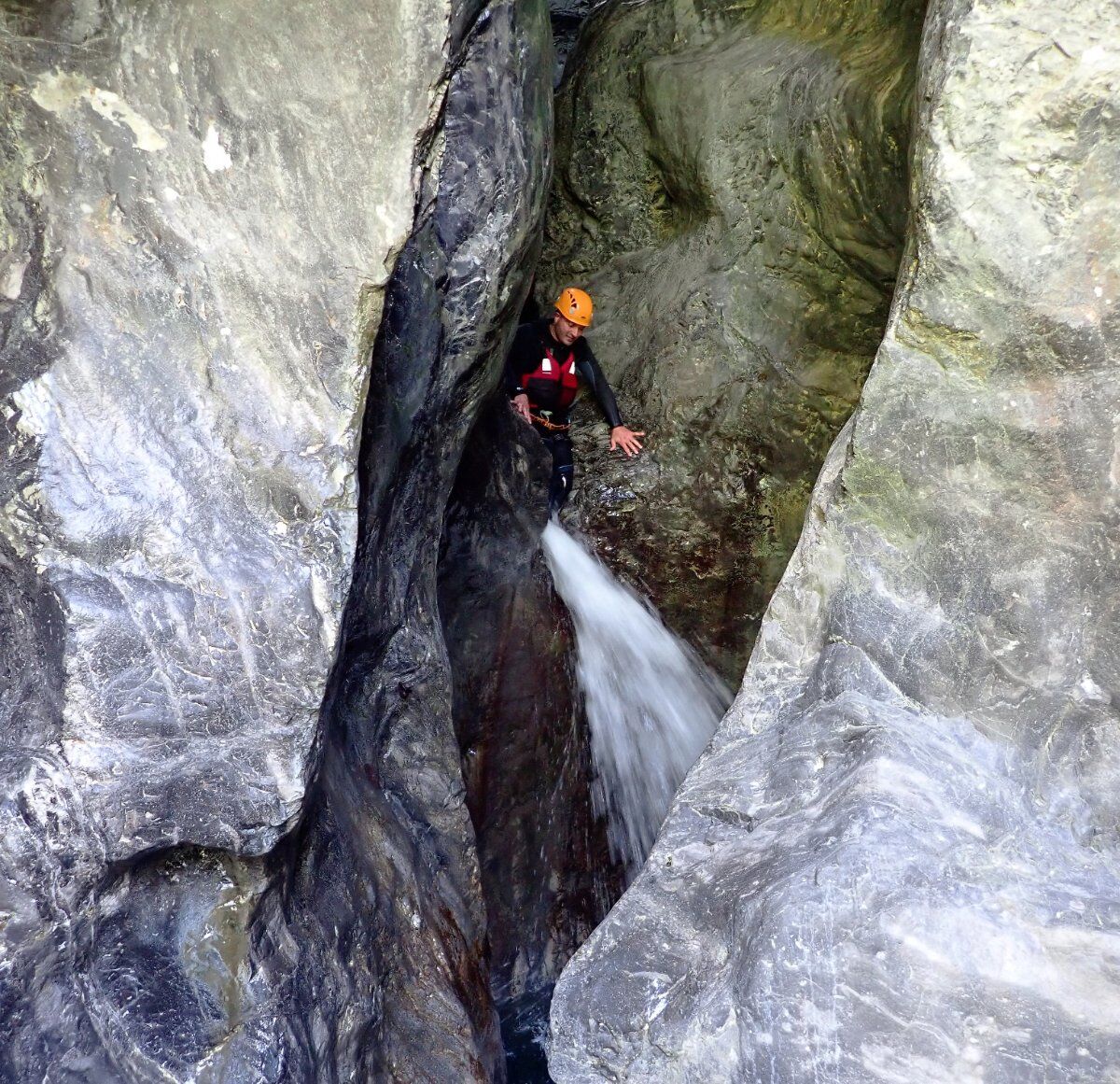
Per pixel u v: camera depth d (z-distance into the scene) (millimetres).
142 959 2389
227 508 2406
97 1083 2277
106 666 2326
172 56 2240
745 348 4691
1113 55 2229
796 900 2242
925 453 2617
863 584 2729
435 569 3643
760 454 4723
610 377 5082
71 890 2273
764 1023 2189
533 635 4273
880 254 4117
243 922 2436
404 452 3137
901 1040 2098
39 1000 2225
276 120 2318
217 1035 2389
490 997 3600
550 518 4793
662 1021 2389
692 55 4836
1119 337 2375
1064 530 2508
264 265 2383
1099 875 2316
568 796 4457
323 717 2502
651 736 4750
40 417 2301
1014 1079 2035
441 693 3584
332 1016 2678
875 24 4102
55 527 2314
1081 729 2492
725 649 4840
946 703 2605
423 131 2354
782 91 4371
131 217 2307
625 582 4809
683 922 2533
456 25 2525
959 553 2617
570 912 4480
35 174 2240
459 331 3182
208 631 2373
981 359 2516
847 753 2576
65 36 2172
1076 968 2119
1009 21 2295
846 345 4496
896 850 2270
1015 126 2334
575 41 5613
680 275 4859
